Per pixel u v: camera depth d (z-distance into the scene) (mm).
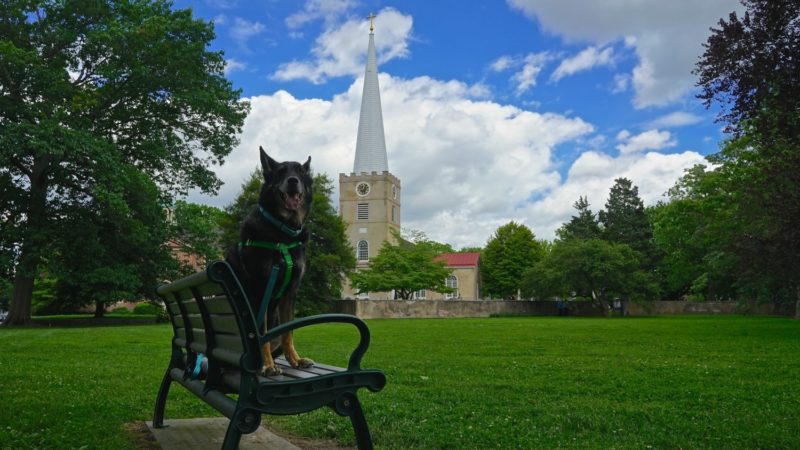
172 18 33625
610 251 62375
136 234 32812
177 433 5469
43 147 26750
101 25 31641
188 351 5039
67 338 19156
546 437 5469
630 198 84125
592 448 5074
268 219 4383
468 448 5094
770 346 16469
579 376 9672
